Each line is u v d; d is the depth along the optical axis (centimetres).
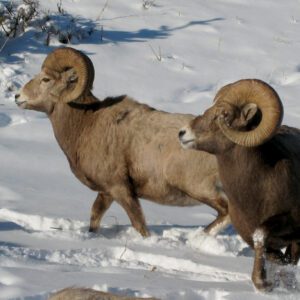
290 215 1452
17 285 1333
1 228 1844
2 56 3184
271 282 1418
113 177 1855
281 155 1457
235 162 1448
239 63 3325
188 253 1664
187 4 3859
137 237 1831
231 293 1337
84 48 3272
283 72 3284
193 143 1458
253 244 1498
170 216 2095
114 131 1858
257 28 3678
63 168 2405
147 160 1828
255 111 1404
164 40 3441
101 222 1984
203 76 3186
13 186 2209
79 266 1538
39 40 3316
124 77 3084
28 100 1925
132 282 1393
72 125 1895
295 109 2866
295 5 4025
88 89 1862
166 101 2945
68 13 3559
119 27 3522
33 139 2602
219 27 3631
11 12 3441
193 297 1327
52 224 1900
